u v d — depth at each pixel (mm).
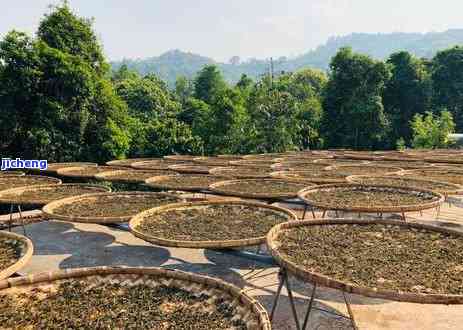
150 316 3893
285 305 6230
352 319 5316
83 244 9484
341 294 6566
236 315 3793
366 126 36562
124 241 9695
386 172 12508
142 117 45031
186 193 13336
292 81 61031
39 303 4199
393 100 41250
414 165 14234
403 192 8805
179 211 7688
